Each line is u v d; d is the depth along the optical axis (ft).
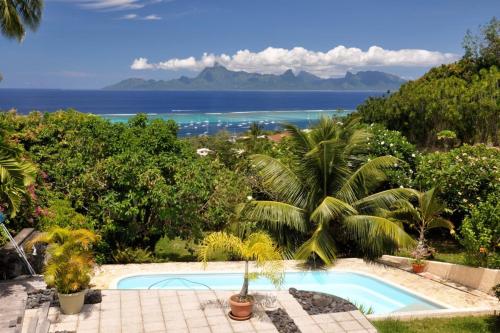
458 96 78.02
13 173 26.55
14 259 30.91
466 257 38.34
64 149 45.73
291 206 44.78
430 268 40.45
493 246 37.06
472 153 48.26
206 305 28.63
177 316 26.96
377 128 56.90
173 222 43.70
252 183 51.11
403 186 50.57
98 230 40.65
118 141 47.37
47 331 24.11
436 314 31.71
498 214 36.60
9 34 42.32
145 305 28.27
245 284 27.48
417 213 43.70
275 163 46.65
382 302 35.76
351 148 47.88
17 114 49.52
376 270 41.14
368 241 42.91
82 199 42.39
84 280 26.71
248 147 80.23
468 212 46.32
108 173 41.73
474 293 35.88
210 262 41.63
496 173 45.01
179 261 45.42
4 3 40.37
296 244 45.93
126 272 38.37
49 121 48.57
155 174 42.22
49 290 28.45
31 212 36.37
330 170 45.44
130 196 41.57
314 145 45.96
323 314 28.02
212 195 44.91
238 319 26.73
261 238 28.35
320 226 42.19
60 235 26.89
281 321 26.71
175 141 50.26
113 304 28.22
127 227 43.45
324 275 40.40
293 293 30.96
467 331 29.25
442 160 48.49
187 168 44.60
